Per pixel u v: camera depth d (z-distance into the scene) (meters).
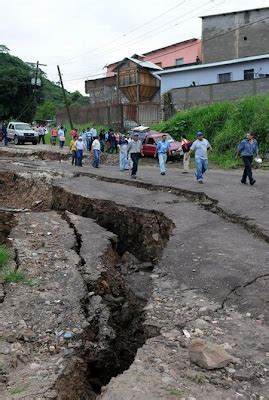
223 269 7.55
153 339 5.32
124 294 7.96
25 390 4.51
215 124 26.58
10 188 18.94
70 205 14.55
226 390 4.30
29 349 5.49
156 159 26.66
